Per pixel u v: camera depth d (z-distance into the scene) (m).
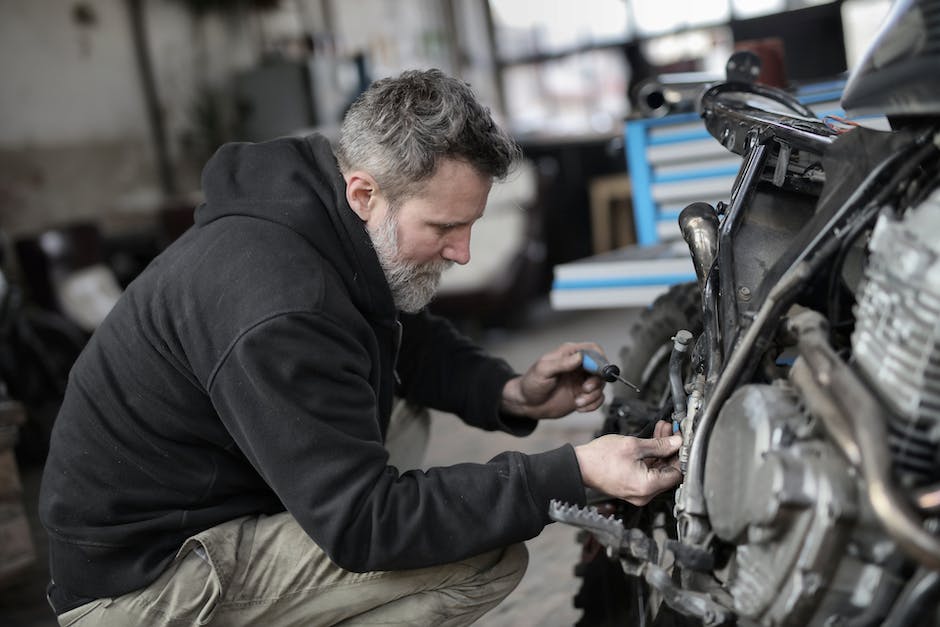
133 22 7.55
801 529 1.11
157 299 1.62
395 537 1.51
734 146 1.68
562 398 2.04
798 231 1.50
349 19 9.06
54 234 5.72
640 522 1.82
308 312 1.52
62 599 1.75
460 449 3.78
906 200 1.24
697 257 1.52
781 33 3.95
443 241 1.67
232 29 8.20
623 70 7.88
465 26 8.67
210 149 7.82
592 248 7.47
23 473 4.41
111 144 7.39
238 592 1.69
